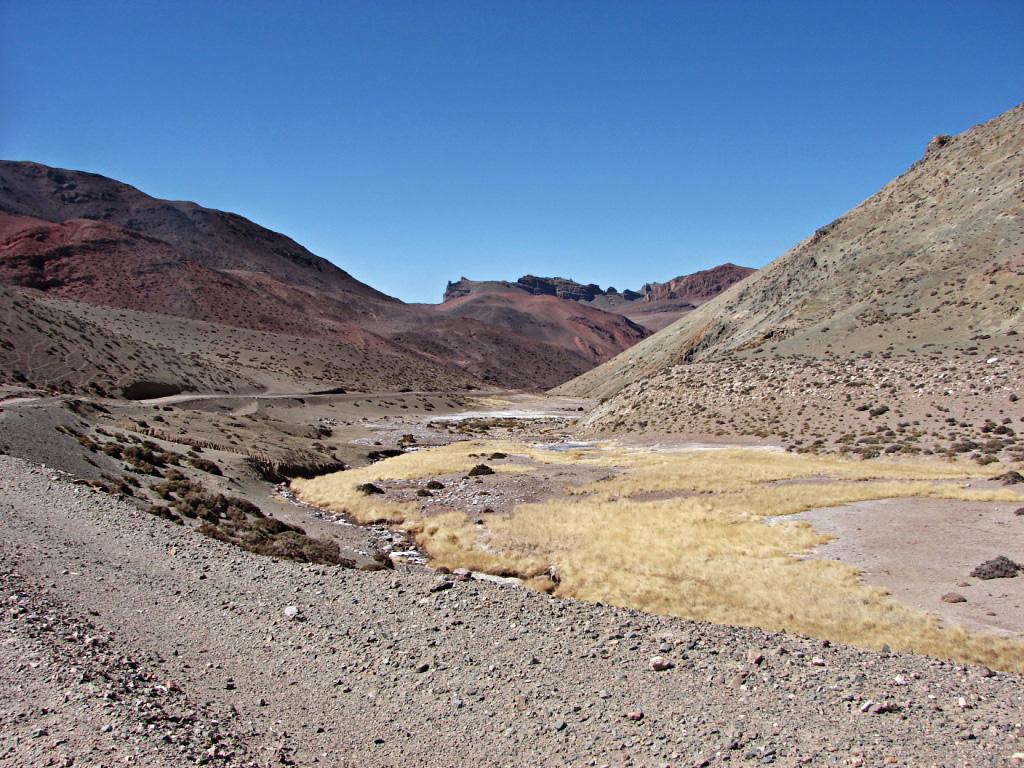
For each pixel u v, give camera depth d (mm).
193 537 18031
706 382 71750
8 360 70188
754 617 16938
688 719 8086
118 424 41938
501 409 149125
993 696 8625
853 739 7383
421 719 8398
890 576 19000
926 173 110625
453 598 13078
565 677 9477
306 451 54656
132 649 9758
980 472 36844
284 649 10508
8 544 13891
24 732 6645
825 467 40875
